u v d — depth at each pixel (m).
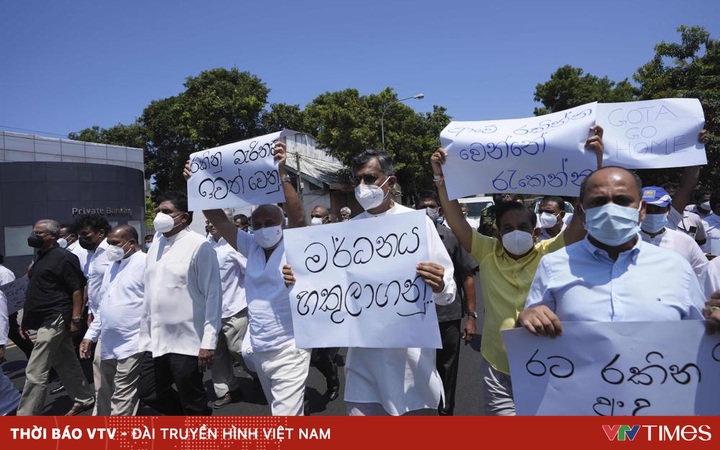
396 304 2.15
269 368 3.00
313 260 2.38
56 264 4.21
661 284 1.59
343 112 24.94
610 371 1.58
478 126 2.66
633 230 1.57
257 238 3.05
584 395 1.61
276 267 3.04
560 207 4.17
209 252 3.28
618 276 1.63
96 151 20.39
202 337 3.28
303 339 2.35
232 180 3.18
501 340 2.37
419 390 2.29
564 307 1.70
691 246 2.82
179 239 3.36
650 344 1.54
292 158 27.50
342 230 2.32
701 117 2.60
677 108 2.64
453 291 2.27
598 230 1.59
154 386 3.36
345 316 2.27
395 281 2.16
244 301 4.66
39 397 4.05
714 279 1.94
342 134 25.11
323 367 4.39
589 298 1.65
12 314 5.55
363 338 2.21
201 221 20.83
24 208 16.05
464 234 2.62
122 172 18.39
